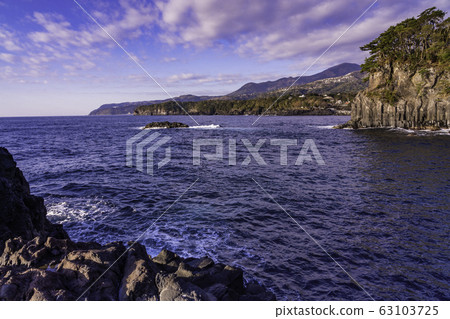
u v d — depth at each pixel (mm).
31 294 5602
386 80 71062
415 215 14172
